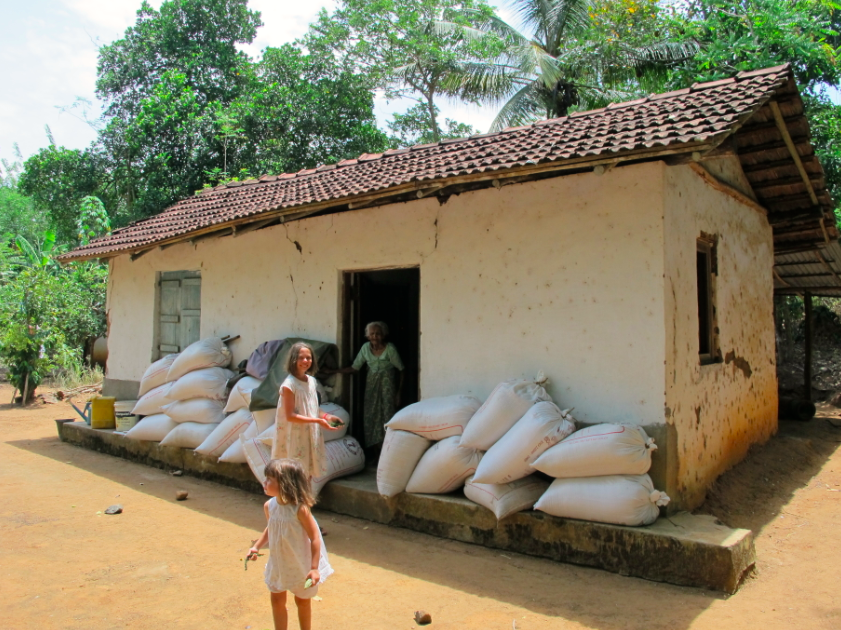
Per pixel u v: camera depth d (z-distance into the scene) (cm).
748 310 654
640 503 396
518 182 501
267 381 576
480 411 470
